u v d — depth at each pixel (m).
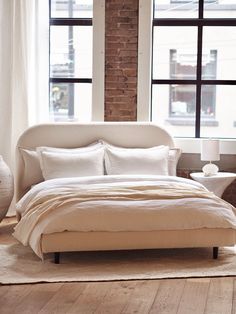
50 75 8.86
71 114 8.90
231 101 8.77
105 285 6.08
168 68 8.79
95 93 8.70
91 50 8.83
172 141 8.47
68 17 8.82
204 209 6.65
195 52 8.76
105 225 6.52
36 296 5.84
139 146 8.48
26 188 8.24
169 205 6.64
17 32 8.52
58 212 6.57
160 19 8.74
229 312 5.55
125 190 6.91
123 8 8.59
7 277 6.23
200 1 8.70
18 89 8.57
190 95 8.80
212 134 8.82
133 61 8.64
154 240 6.61
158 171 8.06
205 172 8.21
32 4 8.53
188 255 6.89
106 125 8.48
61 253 6.94
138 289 5.99
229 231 6.66
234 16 8.68
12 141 8.57
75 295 5.86
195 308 5.62
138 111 8.67
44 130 8.40
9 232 7.79
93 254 6.92
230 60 8.73
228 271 6.40
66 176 7.91
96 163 8.05
